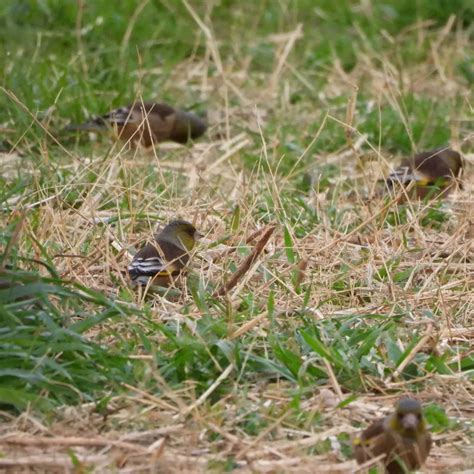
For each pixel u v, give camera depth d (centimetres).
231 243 1338
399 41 2392
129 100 2002
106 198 1458
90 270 1257
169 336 1026
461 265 1318
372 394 1025
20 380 967
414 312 1195
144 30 2327
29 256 1195
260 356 1066
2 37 2205
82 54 2034
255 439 923
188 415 954
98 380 990
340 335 1095
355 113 1944
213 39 2211
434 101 2055
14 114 1789
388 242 1390
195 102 2052
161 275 1216
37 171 1559
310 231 1404
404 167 1644
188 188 1573
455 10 2495
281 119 1947
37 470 880
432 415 975
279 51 2252
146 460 898
